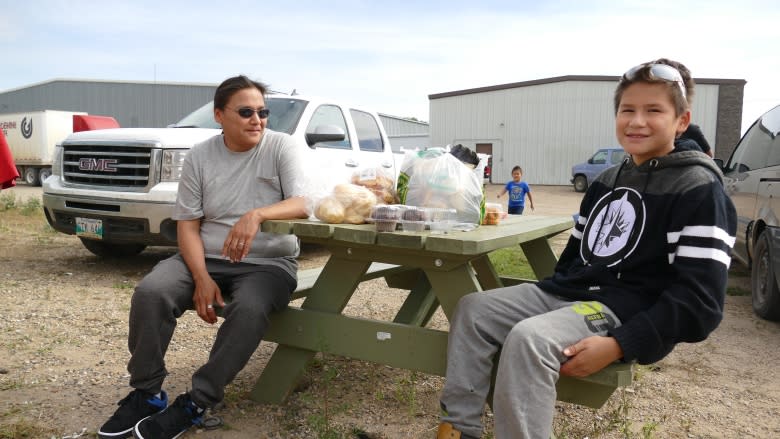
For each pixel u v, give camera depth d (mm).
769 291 4840
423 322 3787
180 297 2742
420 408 3049
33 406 2932
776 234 4711
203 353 3809
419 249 2373
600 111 30203
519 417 1968
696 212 2049
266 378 3016
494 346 2264
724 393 3396
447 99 34438
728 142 29016
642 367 3773
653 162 2229
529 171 31922
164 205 5539
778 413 3145
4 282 5574
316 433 2725
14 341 3914
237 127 2877
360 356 2750
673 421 3004
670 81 2166
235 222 2947
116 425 2535
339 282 2859
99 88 40375
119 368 3502
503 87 32188
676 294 1993
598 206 2414
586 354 1995
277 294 2770
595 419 2980
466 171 2834
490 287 3480
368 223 2768
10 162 5645
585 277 2285
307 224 2611
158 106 40125
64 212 6062
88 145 6020
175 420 2521
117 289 5453
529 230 2797
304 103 6762
